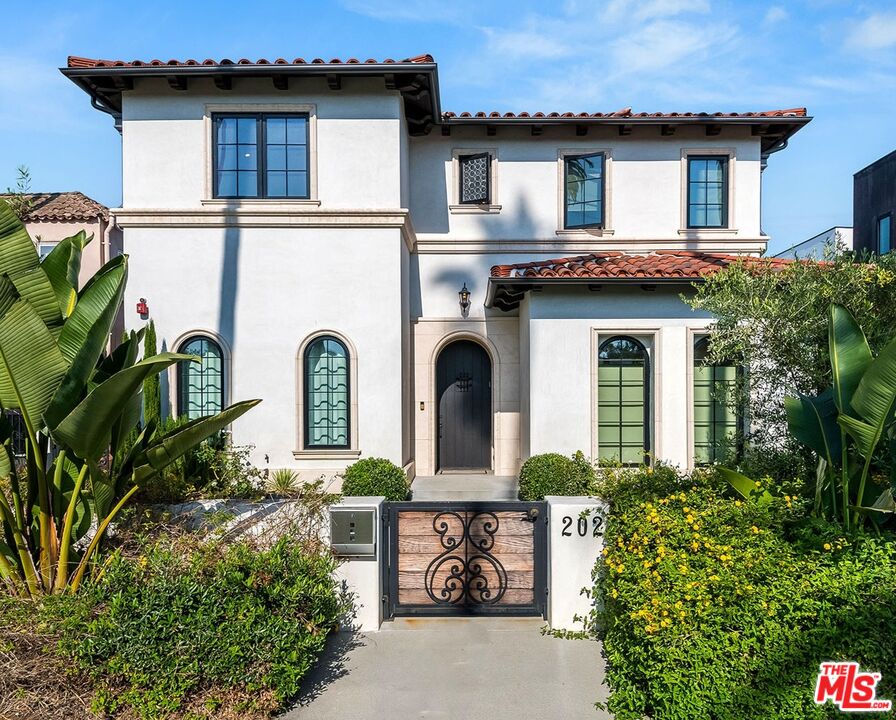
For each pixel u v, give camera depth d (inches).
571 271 381.4
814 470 238.4
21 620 165.3
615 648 167.3
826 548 169.8
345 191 419.8
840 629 143.6
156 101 417.7
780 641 143.6
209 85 417.1
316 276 420.2
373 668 190.9
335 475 414.0
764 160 549.3
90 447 180.9
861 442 183.6
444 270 498.3
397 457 417.7
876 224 842.8
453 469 505.0
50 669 153.3
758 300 231.0
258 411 417.7
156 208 414.9
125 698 153.4
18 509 194.9
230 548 187.0
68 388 181.8
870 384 176.7
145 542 192.5
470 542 224.8
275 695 160.9
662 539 178.1
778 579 156.8
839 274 228.8
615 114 483.5
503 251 498.0
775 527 186.5
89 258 597.6
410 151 499.5
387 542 225.0
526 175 498.9
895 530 197.9
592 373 387.2
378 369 418.6
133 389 175.9
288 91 418.6
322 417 423.8
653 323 386.6
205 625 159.6
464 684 181.3
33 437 187.6
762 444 269.6
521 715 165.5
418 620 222.8
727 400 292.8
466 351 509.0
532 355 388.8
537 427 386.3
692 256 432.1
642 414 396.8
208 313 418.6
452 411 506.9
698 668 142.6
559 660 195.6
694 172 502.3
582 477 341.4
